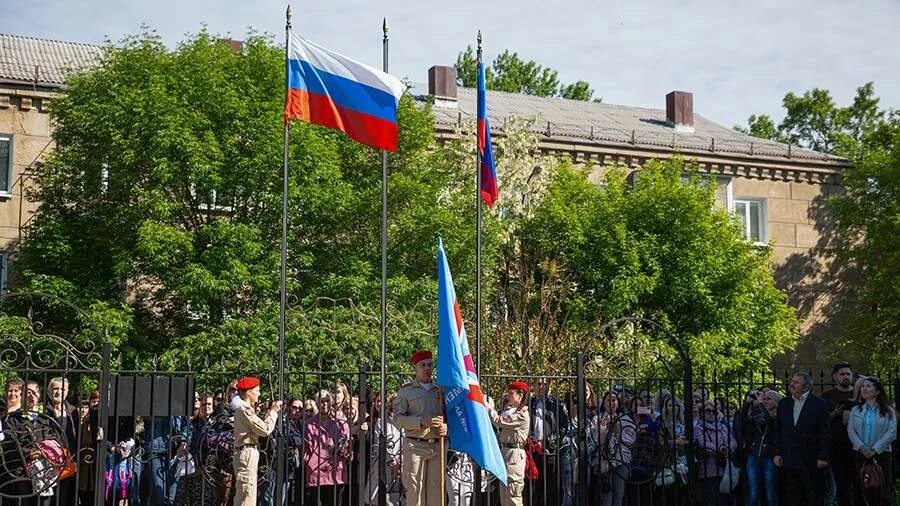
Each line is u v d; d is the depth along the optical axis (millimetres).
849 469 13648
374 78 13555
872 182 34125
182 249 23250
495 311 25312
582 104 42750
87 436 13164
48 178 25484
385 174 13438
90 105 24484
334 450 12656
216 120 24391
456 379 12016
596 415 14039
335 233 25422
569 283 27281
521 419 13102
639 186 31422
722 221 31000
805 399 13242
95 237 24438
